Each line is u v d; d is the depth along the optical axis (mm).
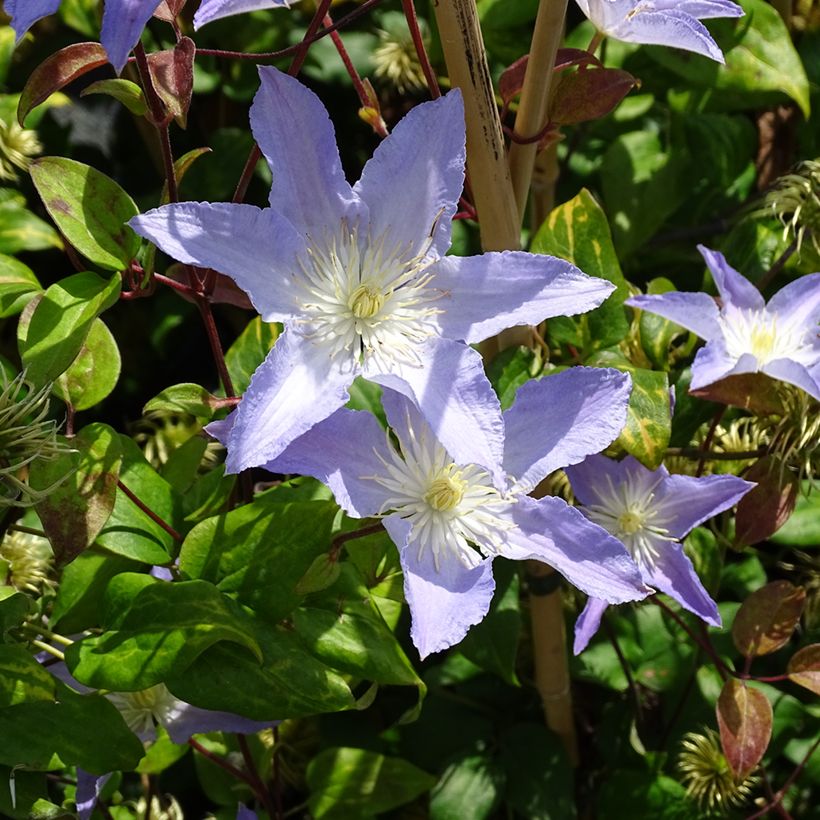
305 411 350
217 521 385
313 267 364
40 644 393
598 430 370
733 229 514
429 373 358
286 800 533
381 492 372
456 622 355
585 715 537
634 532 426
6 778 376
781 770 511
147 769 455
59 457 367
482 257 367
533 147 406
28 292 405
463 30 370
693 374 413
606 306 427
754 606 440
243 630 366
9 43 521
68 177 370
